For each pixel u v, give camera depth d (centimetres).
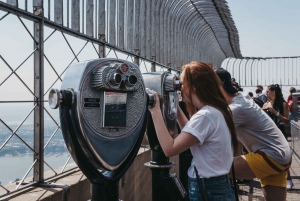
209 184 201
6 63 216
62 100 161
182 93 226
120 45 394
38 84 244
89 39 317
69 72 171
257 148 301
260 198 481
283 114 571
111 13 369
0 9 213
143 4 479
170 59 629
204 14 786
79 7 298
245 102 298
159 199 255
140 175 370
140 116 188
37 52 244
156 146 253
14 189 223
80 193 255
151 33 517
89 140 165
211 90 213
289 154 299
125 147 180
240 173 303
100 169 175
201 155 204
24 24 234
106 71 168
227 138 207
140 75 188
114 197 177
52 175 261
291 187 530
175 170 507
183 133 203
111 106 172
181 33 727
